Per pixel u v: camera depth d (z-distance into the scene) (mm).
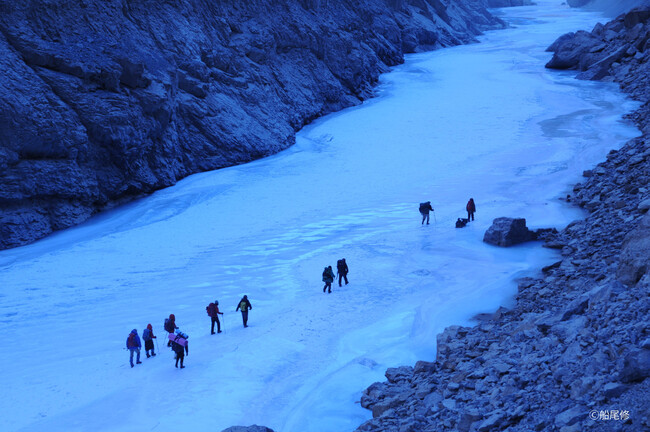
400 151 46344
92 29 39875
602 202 26938
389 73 81250
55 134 34125
